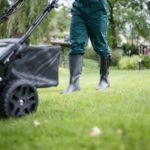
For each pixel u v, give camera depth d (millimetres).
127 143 3027
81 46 7512
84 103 5797
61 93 7488
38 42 23312
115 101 5852
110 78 14484
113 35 40812
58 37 38562
